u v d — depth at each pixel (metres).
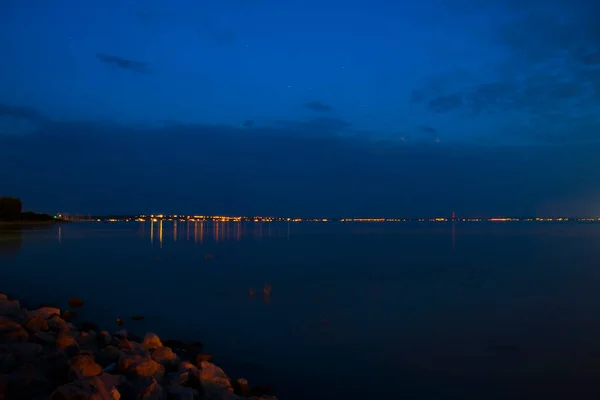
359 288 22.05
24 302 18.47
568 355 11.90
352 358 11.69
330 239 67.31
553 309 17.16
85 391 6.28
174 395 7.76
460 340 13.23
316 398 9.28
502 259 35.94
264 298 19.50
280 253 41.81
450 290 21.39
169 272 27.73
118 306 17.98
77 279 24.91
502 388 9.87
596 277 25.52
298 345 12.77
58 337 10.30
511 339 13.31
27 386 6.70
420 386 9.95
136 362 8.84
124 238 65.12
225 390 8.55
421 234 86.00
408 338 13.45
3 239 56.31
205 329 14.47
